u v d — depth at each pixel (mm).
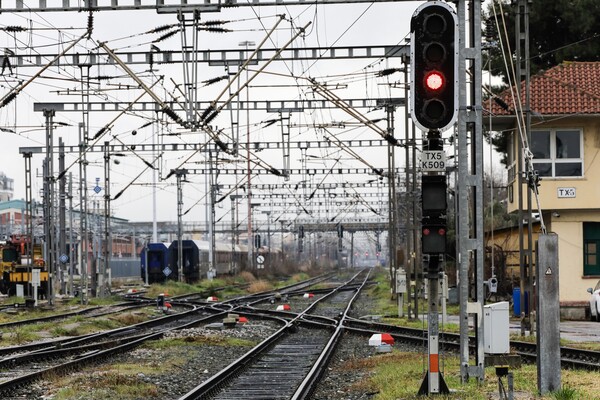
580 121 113500
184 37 81938
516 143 117125
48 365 69312
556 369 44375
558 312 44344
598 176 113312
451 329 93500
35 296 148125
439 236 43281
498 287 137375
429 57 42219
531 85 116250
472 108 49875
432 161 43125
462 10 49094
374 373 59406
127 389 52812
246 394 52125
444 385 45344
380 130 98375
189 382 58875
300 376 60688
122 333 101875
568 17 157000
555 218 114875
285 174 135125
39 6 66062
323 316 125688
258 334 99125
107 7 65250
